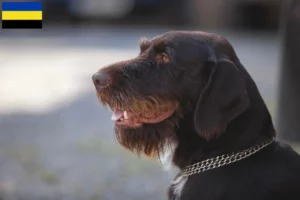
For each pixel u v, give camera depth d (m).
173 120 4.87
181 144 4.88
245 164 4.61
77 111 13.53
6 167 9.34
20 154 10.05
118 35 30.33
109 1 37.62
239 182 4.54
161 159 5.05
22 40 27.61
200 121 4.58
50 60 21.05
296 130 9.90
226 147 4.67
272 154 4.67
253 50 24.41
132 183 8.59
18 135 11.34
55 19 37.62
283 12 10.16
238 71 4.55
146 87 4.84
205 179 4.66
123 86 4.85
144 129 4.96
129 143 5.05
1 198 7.95
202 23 34.41
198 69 4.71
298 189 4.48
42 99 14.69
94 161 9.64
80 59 21.03
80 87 16.14
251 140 4.66
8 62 20.77
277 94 10.22
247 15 34.62
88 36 29.75
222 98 4.52
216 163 4.66
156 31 32.66
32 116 12.95
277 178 4.50
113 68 4.94
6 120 12.55
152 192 8.22
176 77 4.78
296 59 9.75
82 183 8.61
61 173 9.05
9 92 15.49
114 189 8.36
